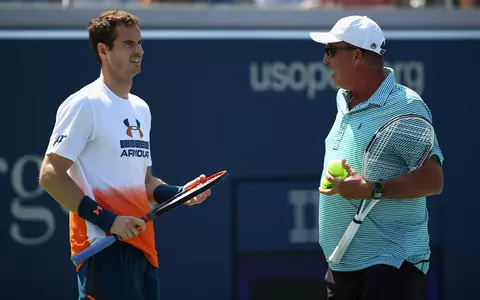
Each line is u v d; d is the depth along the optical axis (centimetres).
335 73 1569
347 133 1551
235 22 2283
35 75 2197
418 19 2358
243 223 2292
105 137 1543
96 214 1496
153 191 1706
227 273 2286
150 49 2248
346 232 1534
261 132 2295
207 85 2273
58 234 2219
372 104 1520
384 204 1530
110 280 1549
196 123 2269
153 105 2252
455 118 2370
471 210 2375
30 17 2194
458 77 2373
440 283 2355
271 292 2298
